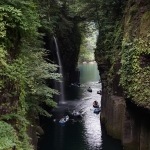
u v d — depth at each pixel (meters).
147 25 14.80
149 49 13.75
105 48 24.67
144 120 14.74
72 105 32.66
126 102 16.66
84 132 21.84
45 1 25.84
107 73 24.33
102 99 25.45
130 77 15.18
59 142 19.53
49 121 25.52
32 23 9.48
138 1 17.73
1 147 6.64
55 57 34.34
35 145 14.38
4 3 8.31
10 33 8.84
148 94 13.55
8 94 8.35
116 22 23.69
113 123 19.88
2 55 7.55
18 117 8.66
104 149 17.97
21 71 9.05
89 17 30.42
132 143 16.53
